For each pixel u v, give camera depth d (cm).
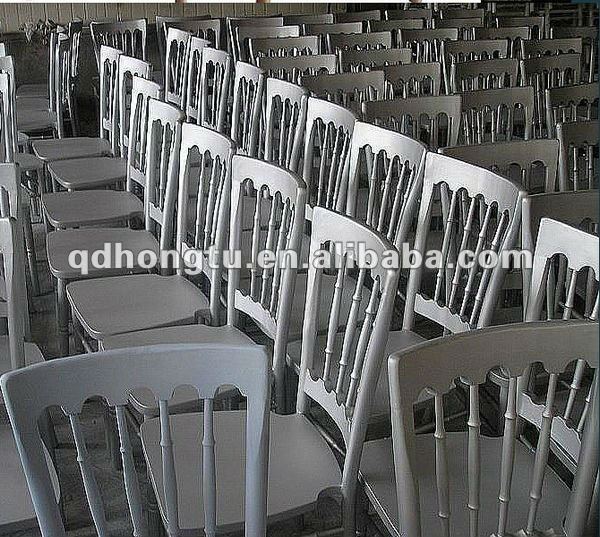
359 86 348
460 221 275
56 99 491
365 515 191
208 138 250
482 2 785
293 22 617
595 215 190
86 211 322
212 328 234
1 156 385
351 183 261
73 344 315
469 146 233
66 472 244
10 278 179
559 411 197
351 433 164
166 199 275
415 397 118
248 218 307
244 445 178
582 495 140
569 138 263
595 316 163
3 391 112
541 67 389
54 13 714
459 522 156
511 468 131
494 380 206
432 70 376
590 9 744
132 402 191
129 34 707
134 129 340
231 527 154
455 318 215
